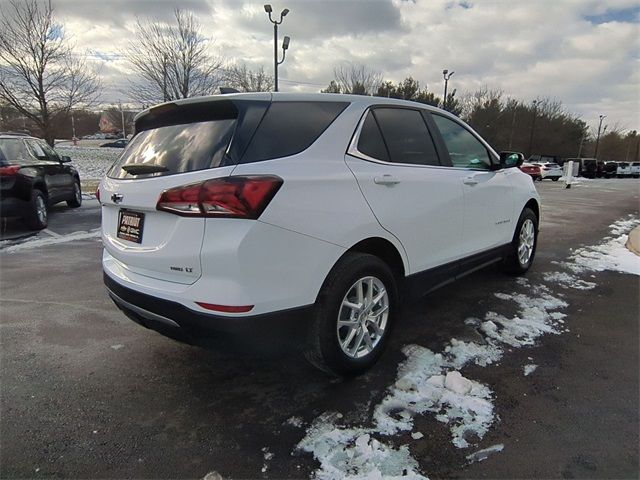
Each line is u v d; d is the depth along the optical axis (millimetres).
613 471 1990
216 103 2430
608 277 4992
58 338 3387
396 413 2404
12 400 2557
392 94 39438
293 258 2271
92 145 50281
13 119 18125
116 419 2383
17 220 8977
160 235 2332
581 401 2523
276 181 2180
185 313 2221
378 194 2709
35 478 1955
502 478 1948
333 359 2555
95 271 5281
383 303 2867
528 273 5129
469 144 3850
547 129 58562
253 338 2211
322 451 2115
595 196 17031
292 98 2549
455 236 3480
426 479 1937
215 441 2197
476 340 3309
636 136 83812
